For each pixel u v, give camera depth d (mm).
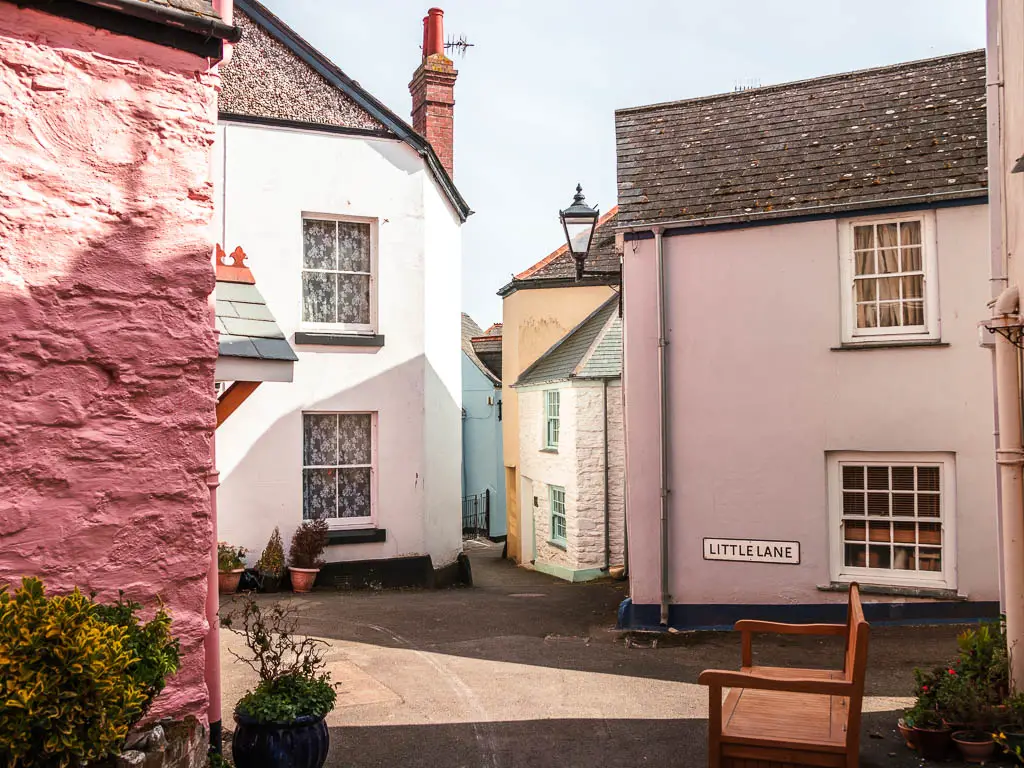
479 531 31344
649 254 12344
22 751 3490
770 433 11773
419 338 15781
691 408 12062
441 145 19406
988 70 8516
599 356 19969
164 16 4738
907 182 11547
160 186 4809
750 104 14000
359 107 15414
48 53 4496
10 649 3551
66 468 4473
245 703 5668
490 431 30734
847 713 5961
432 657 9703
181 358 4805
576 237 15547
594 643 10938
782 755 5426
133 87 4754
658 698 8188
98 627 3816
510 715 7613
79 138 4574
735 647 10594
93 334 4559
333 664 9164
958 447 11086
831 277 11648
